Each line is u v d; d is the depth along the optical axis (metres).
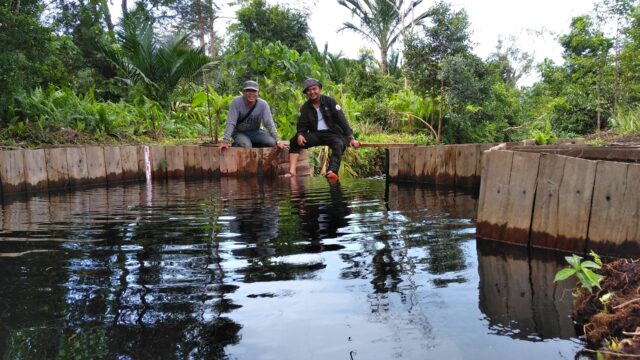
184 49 11.66
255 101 6.94
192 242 2.60
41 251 2.44
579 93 11.83
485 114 11.26
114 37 12.34
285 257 2.28
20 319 1.58
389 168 6.33
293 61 9.69
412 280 1.94
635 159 3.31
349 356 1.32
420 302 1.70
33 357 1.33
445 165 5.62
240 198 4.46
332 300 1.72
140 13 12.43
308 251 2.39
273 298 1.75
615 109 10.27
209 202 4.18
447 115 11.13
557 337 1.43
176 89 12.34
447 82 10.94
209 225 3.08
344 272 2.04
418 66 11.01
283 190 5.17
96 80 12.04
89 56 11.95
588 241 2.36
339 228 2.96
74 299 1.75
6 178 4.92
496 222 2.65
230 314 1.61
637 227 2.21
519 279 1.95
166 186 5.73
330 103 5.59
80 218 3.40
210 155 7.02
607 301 1.55
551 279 1.95
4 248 2.51
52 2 10.78
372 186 5.58
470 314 1.60
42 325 1.54
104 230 2.96
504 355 1.32
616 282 1.63
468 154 5.35
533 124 12.13
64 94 7.85
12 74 6.21
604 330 1.43
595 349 1.35
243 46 9.66
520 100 15.30
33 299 1.76
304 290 1.83
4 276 2.03
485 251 2.39
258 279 1.96
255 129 7.23
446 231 2.85
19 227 3.08
